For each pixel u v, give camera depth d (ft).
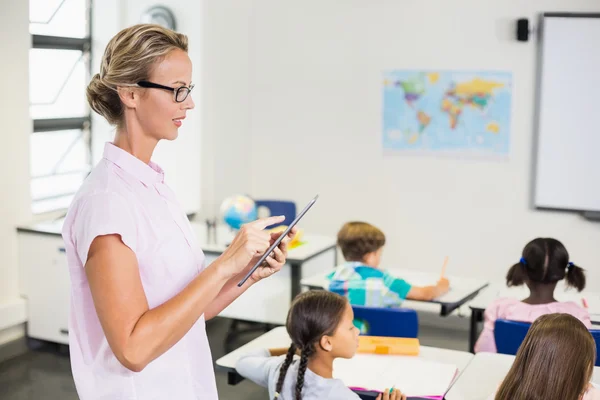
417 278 12.67
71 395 12.46
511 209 16.53
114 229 3.53
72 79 16.87
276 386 6.77
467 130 16.62
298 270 13.26
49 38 15.90
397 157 17.33
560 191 16.07
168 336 3.40
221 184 17.66
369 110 17.43
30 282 14.25
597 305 10.99
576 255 16.15
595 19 15.33
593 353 5.75
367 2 17.12
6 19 13.47
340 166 17.89
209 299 3.50
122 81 3.67
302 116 18.11
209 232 14.74
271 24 18.11
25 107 14.05
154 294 3.79
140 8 16.92
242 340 15.05
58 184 16.80
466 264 17.03
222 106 17.51
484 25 16.20
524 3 15.85
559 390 5.65
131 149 3.86
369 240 11.12
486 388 7.29
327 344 6.58
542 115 15.96
